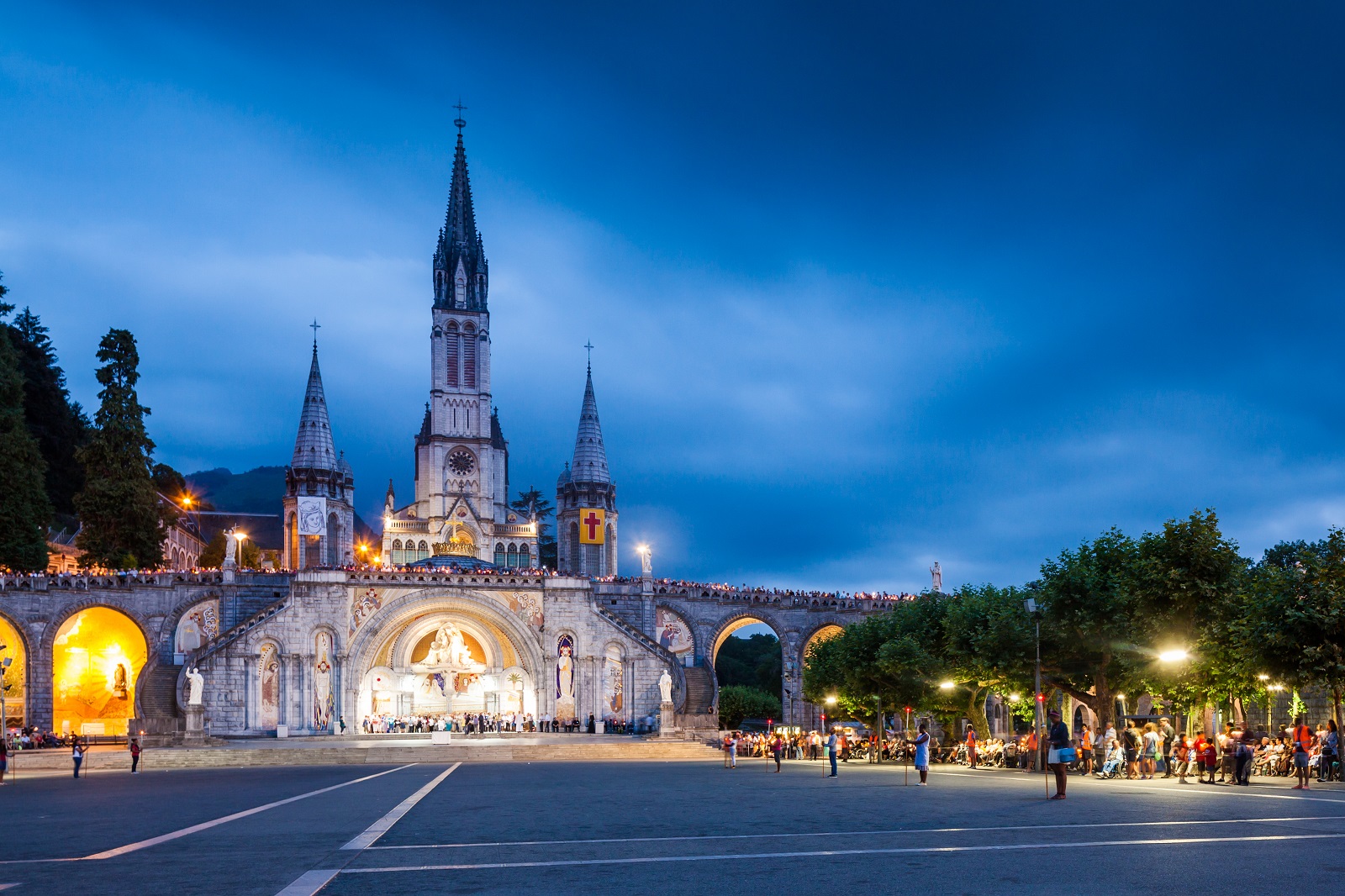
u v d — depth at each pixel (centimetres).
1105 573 4825
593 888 1456
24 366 10800
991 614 5431
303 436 13738
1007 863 1644
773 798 3120
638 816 2533
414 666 8875
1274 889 1404
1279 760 4075
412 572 8788
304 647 8444
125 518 9319
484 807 2862
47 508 9025
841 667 6850
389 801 3125
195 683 7369
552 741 7594
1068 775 4322
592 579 9475
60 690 8988
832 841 1964
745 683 15550
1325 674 3700
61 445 11162
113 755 6438
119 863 1766
